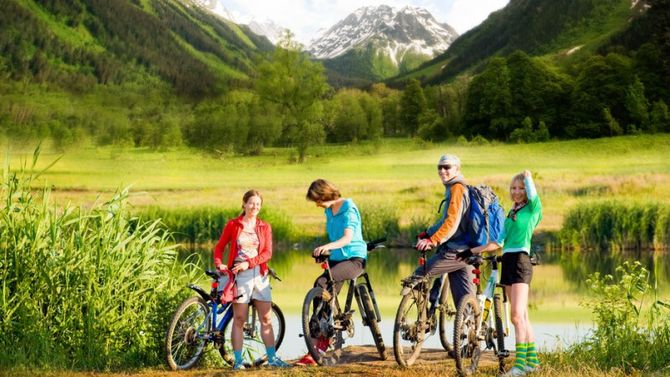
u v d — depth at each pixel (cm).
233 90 13488
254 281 805
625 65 11588
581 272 2281
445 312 827
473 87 12538
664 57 11531
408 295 759
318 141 9488
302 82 9788
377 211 3244
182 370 761
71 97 14725
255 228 812
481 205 747
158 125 10688
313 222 3684
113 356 805
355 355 871
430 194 4709
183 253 2858
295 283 2005
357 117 11431
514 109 11962
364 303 820
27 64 16650
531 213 701
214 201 4522
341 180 6266
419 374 718
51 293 840
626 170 6600
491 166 7725
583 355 857
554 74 12375
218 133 9675
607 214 3108
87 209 953
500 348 737
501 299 759
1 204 905
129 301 867
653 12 11975
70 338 823
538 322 1295
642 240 3075
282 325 866
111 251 881
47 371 728
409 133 14412
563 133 11612
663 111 10600
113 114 11881
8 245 852
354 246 796
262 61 9988
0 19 18212
